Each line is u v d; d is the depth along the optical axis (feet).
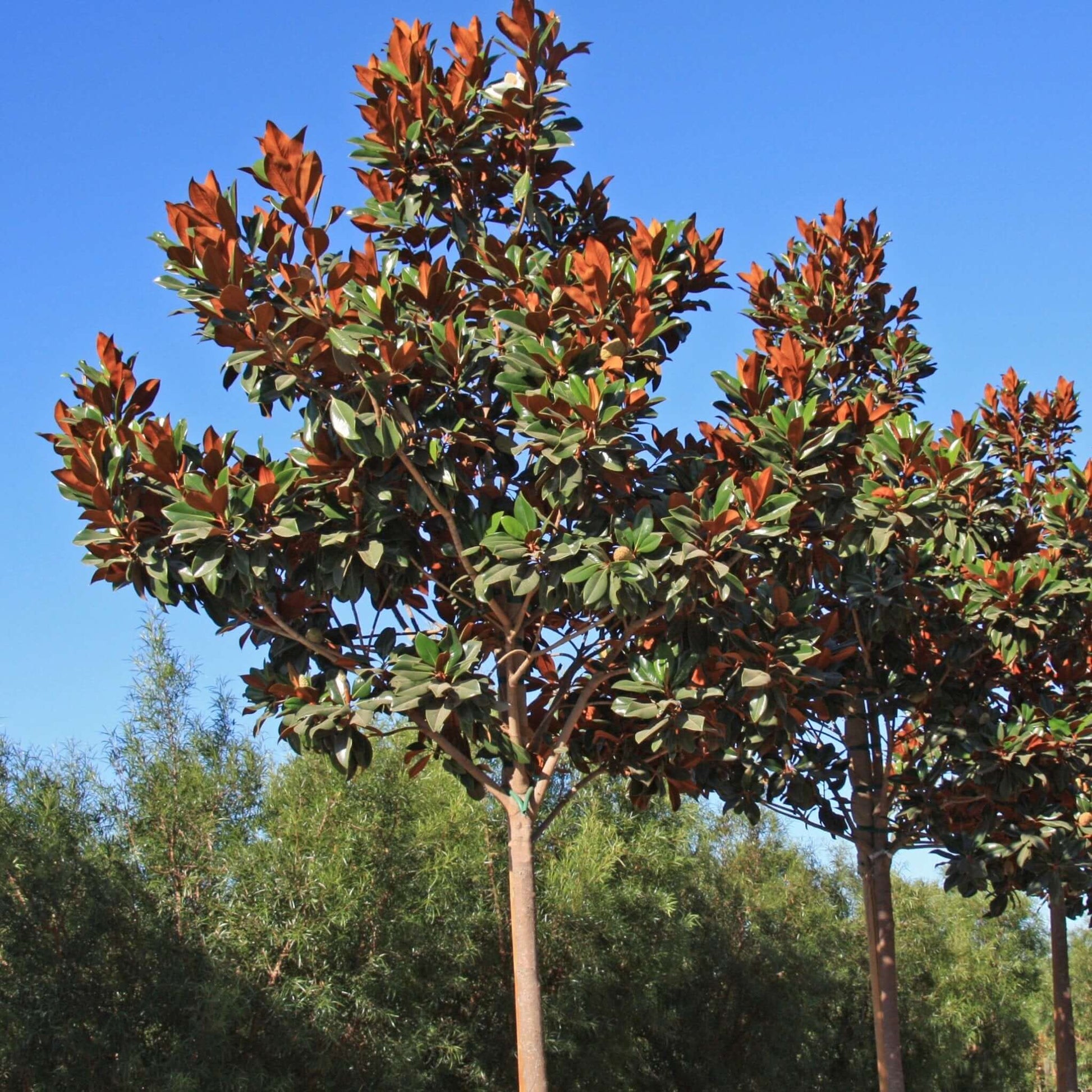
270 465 18.74
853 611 25.52
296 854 25.31
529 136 21.29
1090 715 25.64
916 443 24.52
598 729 21.95
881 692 26.94
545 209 22.24
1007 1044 51.01
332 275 18.44
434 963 27.43
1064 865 28.30
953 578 27.22
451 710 17.24
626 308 19.07
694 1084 36.81
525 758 18.21
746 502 18.10
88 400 19.25
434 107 20.90
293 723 18.03
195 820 25.45
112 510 17.84
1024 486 32.96
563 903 29.40
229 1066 22.90
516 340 18.72
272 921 24.89
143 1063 22.30
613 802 34.83
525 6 20.80
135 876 24.53
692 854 39.27
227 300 17.28
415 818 27.66
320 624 19.44
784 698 19.71
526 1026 18.15
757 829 43.52
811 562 23.99
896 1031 26.89
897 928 48.52
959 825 27.91
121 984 22.82
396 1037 26.00
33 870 22.24
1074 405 35.65
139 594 17.97
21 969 21.88
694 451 22.63
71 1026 21.89
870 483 24.18
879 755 28.32
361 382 17.76
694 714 18.58
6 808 22.99
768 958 39.42
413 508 18.38
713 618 18.92
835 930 45.24
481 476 19.60
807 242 31.76
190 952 23.68
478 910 29.07
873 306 31.12
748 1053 38.06
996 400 36.35
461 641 18.26
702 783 24.47
